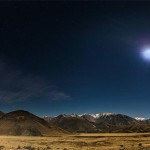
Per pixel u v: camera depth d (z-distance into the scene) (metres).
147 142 124.44
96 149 87.75
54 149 85.50
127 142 127.31
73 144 118.12
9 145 100.00
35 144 114.31
